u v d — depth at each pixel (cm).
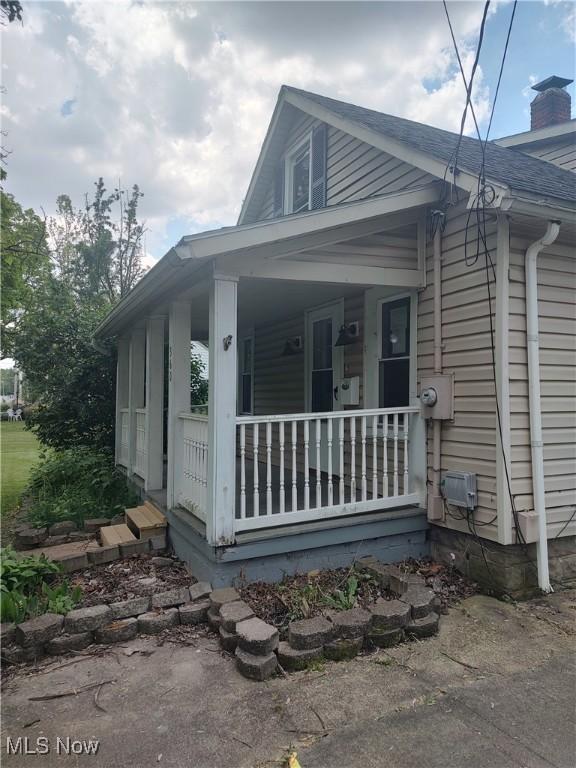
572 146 813
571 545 429
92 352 1016
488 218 401
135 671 289
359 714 248
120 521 585
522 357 400
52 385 1007
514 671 288
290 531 400
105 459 894
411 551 460
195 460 454
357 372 589
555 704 256
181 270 378
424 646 316
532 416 397
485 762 214
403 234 461
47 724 243
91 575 439
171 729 238
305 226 386
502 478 388
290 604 354
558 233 392
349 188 655
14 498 808
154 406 616
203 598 363
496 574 397
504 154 637
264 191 941
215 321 384
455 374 434
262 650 285
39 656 302
